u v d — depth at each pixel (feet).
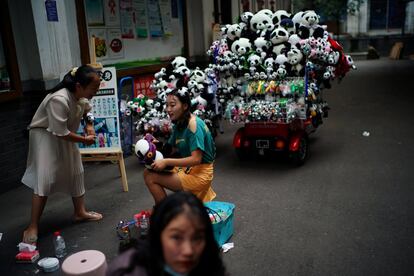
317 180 17.08
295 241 12.14
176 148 12.73
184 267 4.80
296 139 18.40
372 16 84.99
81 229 13.82
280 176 17.84
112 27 24.49
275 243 12.09
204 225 4.86
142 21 27.27
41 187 12.69
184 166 11.73
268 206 14.76
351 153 20.49
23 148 18.67
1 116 17.51
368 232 12.44
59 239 12.21
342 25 86.17
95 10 23.06
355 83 45.80
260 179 17.61
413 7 81.97
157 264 4.89
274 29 18.33
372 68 59.67
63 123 12.40
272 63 17.89
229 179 17.83
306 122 19.75
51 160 12.82
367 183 16.40
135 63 26.63
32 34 18.47
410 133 23.52
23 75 18.70
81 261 9.64
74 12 21.52
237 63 18.45
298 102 17.76
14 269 11.51
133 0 26.22
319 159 19.84
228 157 21.15
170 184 12.09
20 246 12.22
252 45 18.76
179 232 4.74
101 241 12.87
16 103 18.19
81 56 22.17
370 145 21.67
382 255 11.14
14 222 14.74
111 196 16.70
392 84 43.29
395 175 17.11
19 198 17.17
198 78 19.19
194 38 34.09
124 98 24.85
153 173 12.17
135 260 4.99
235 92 19.02
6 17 17.46
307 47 17.28
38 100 19.12
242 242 12.23
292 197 15.46
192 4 33.42
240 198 15.64
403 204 14.30
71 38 21.47
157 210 4.92
